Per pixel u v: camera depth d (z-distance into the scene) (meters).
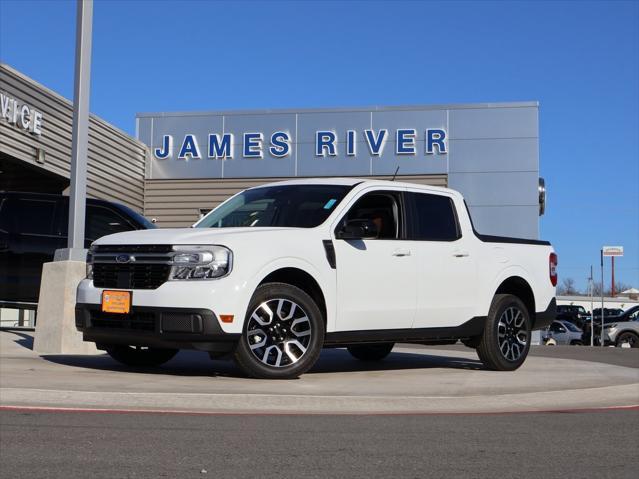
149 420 4.93
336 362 9.34
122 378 6.70
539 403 6.41
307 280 7.07
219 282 6.50
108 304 6.80
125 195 23.05
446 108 23.73
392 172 23.80
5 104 16.03
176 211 24.47
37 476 3.48
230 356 6.77
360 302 7.34
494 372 8.48
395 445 4.35
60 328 9.01
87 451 3.99
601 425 5.24
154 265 6.68
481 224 23.52
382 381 7.27
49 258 11.76
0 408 5.25
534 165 23.39
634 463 4.04
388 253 7.57
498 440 4.59
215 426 4.79
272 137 24.25
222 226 7.60
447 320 8.05
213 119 24.55
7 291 11.63
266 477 3.55
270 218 7.49
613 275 65.31
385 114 23.88
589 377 8.10
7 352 9.02
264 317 6.75
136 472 3.58
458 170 23.61
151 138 24.70
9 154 16.27
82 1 9.27
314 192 7.68
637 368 9.72
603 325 26.14
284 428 4.79
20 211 11.84
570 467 3.91
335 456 4.03
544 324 9.11
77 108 9.27
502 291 8.90
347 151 23.95
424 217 8.04
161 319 6.51
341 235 7.29
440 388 6.88
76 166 9.21
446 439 4.57
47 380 6.36
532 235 23.27
